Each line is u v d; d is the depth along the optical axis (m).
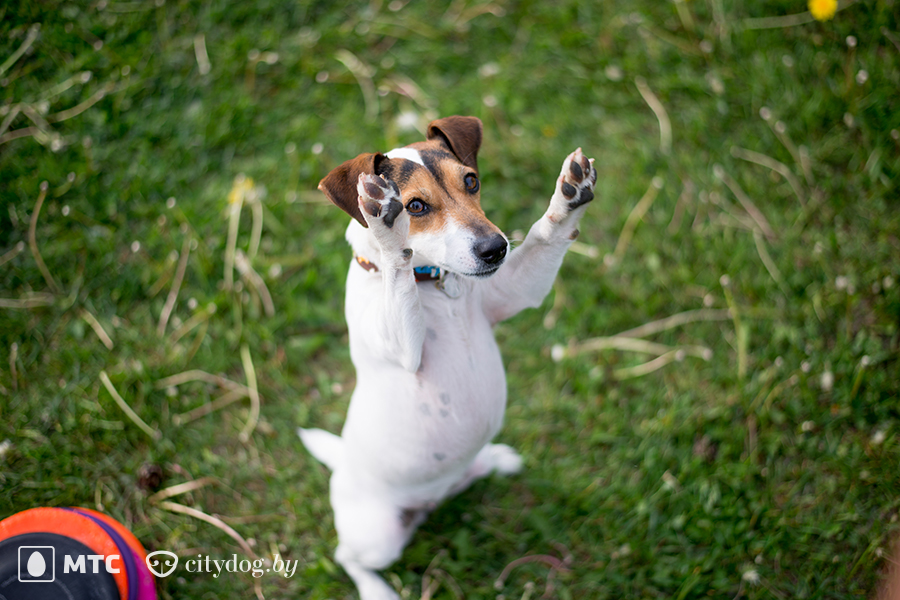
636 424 1.49
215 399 1.52
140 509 1.43
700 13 1.88
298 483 1.47
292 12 1.88
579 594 1.38
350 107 1.78
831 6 1.63
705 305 1.55
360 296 1.23
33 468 1.44
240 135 1.72
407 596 1.39
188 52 1.81
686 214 1.62
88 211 1.61
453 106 1.76
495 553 1.42
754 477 1.43
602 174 1.70
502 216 1.63
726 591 1.36
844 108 1.67
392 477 1.30
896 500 1.39
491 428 1.29
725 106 1.72
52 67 1.74
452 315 1.23
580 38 1.85
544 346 1.55
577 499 1.43
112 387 1.48
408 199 1.18
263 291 1.57
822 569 1.37
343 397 1.53
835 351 1.48
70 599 1.27
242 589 1.39
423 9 1.93
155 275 1.58
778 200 1.62
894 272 1.53
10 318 1.54
